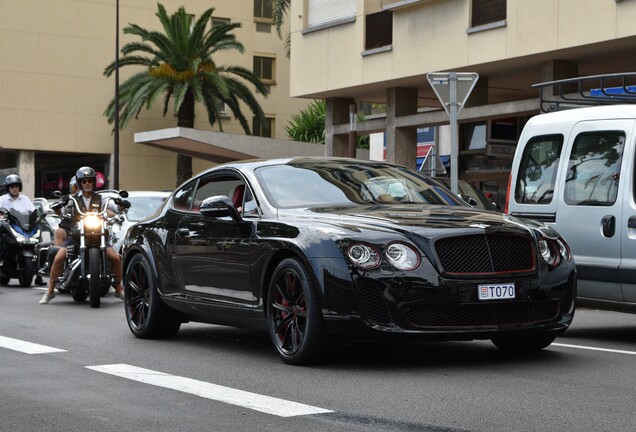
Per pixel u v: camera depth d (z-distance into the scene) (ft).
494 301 25.89
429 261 25.64
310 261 26.35
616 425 18.99
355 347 31.01
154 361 28.76
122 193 52.34
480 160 112.47
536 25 79.30
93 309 48.67
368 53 96.84
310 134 163.84
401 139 98.63
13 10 202.18
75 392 23.18
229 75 215.31
